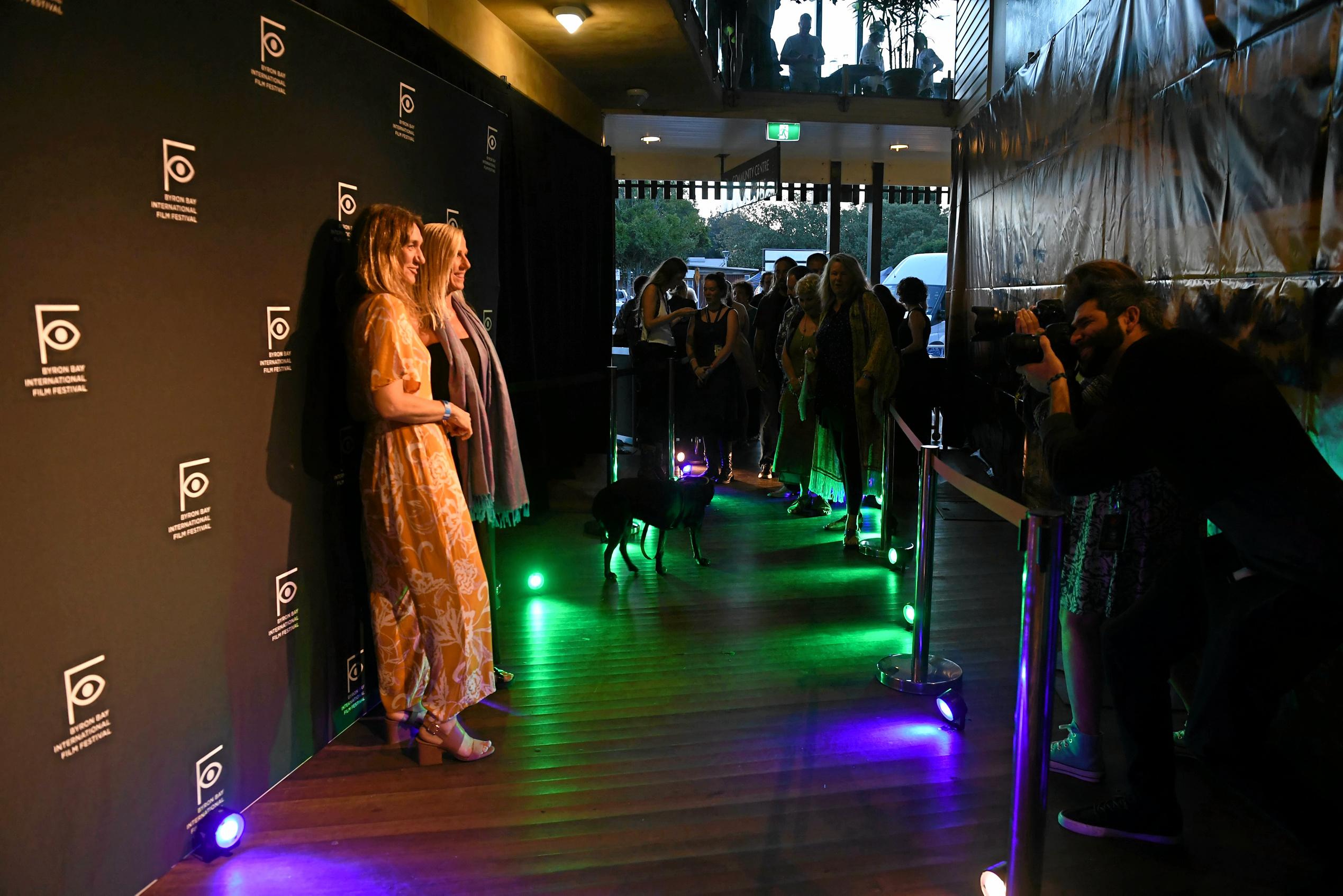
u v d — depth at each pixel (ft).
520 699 11.05
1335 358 8.62
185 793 7.56
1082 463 6.98
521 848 7.95
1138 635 7.64
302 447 8.97
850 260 16.76
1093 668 8.91
